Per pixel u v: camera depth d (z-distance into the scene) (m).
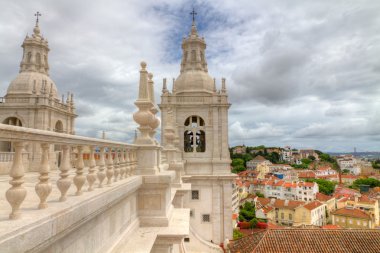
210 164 38.69
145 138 11.70
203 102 39.06
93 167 6.93
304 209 94.56
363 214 84.81
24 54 40.94
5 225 3.83
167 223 11.29
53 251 4.80
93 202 6.10
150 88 14.10
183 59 43.56
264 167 190.00
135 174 11.51
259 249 25.92
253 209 108.88
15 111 34.28
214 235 37.31
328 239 27.00
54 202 5.40
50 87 39.06
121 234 9.02
